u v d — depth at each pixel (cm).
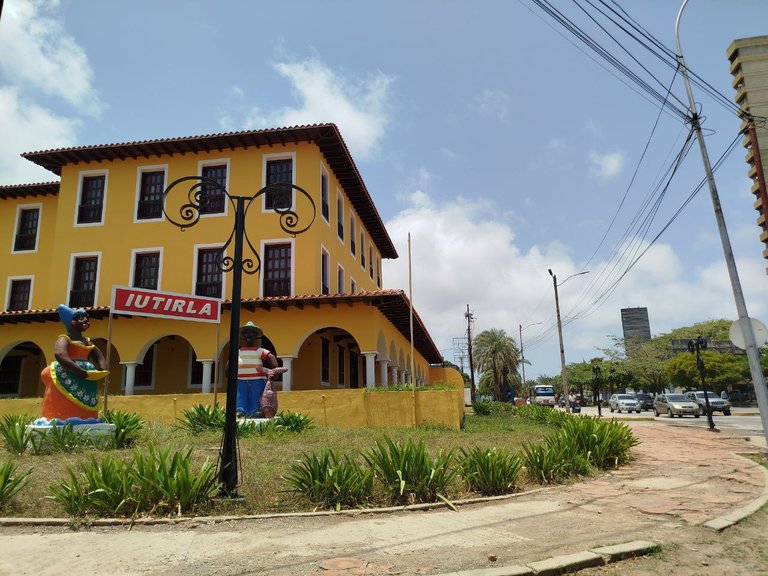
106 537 556
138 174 2167
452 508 689
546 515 655
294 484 711
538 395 5438
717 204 1288
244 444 1086
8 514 630
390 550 513
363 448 1063
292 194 2045
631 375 6656
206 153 2145
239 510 657
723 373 4878
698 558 498
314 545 529
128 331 1942
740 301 1223
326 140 2083
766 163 1622
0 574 449
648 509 682
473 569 455
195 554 501
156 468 667
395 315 2058
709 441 1591
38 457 946
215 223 2072
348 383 2694
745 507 682
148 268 2105
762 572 462
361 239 2883
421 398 1541
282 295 1981
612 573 463
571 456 965
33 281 2342
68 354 1077
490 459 795
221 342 1916
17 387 2428
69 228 2161
